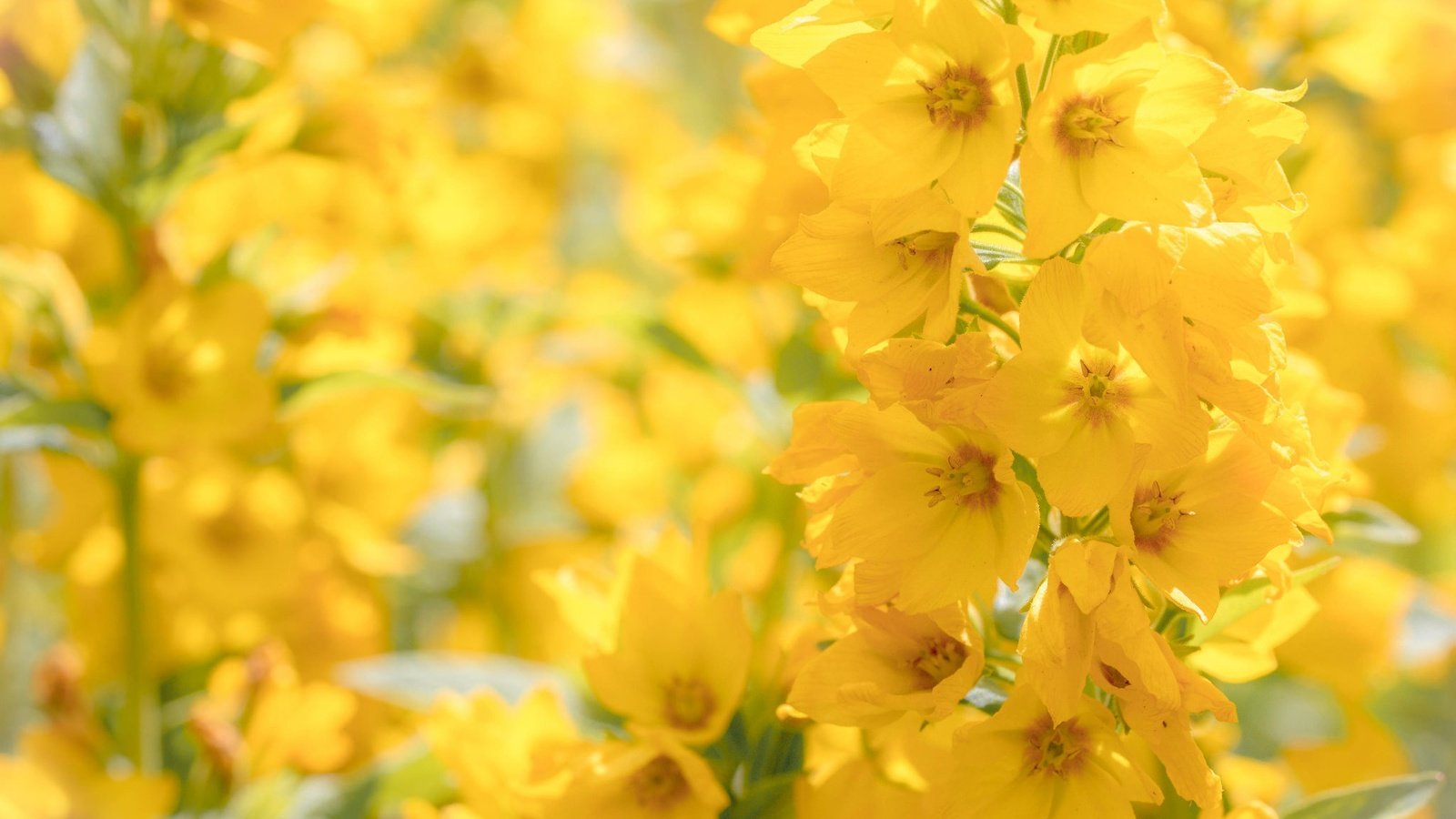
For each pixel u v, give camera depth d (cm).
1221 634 34
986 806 32
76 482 45
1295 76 43
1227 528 32
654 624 36
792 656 36
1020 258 32
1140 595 33
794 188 38
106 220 42
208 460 46
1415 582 43
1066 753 32
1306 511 32
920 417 31
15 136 42
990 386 31
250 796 42
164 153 42
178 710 45
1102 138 31
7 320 42
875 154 31
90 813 41
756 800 36
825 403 33
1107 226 32
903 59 31
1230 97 31
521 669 40
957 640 33
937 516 32
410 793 41
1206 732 36
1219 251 31
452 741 36
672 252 46
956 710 34
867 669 33
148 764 43
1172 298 31
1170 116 31
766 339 47
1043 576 34
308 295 44
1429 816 47
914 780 35
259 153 42
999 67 31
